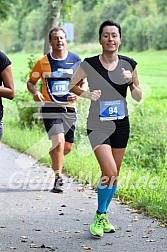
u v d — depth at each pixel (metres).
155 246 11.78
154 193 15.69
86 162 19.83
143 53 56.91
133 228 13.03
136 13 61.16
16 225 13.29
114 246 11.78
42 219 13.80
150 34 57.62
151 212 14.13
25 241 12.11
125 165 20.83
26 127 29.48
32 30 79.50
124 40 59.25
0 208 14.84
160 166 20.55
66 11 31.09
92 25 65.94
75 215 14.17
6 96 12.71
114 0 63.03
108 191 12.39
